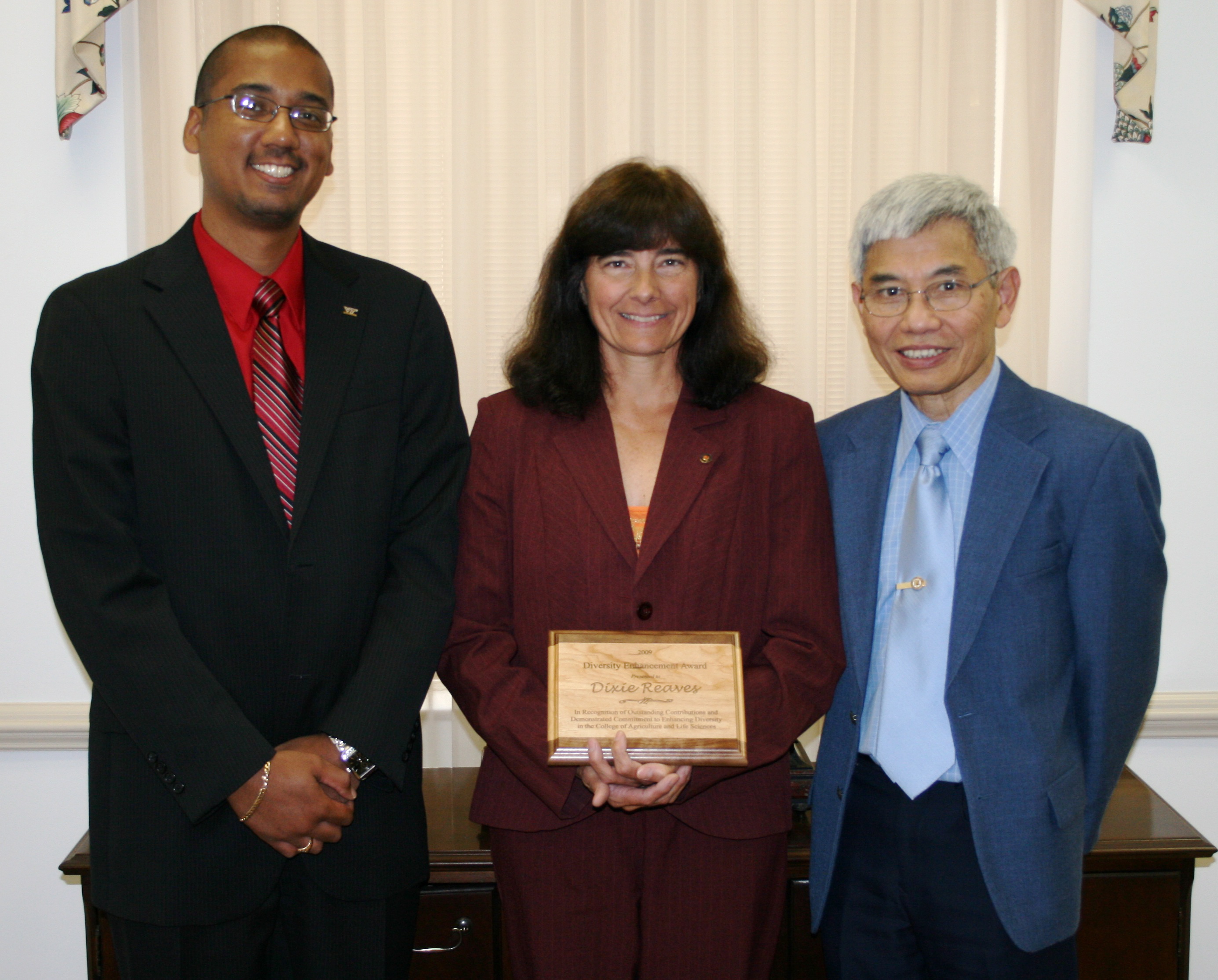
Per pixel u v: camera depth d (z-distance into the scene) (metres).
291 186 1.49
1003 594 1.42
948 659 1.43
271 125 1.46
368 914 1.56
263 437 1.49
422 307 1.64
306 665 1.50
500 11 2.24
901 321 1.42
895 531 1.52
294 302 1.57
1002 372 1.51
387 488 1.55
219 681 1.47
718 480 1.52
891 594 1.50
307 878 1.54
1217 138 2.29
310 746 1.48
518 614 1.53
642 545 1.49
